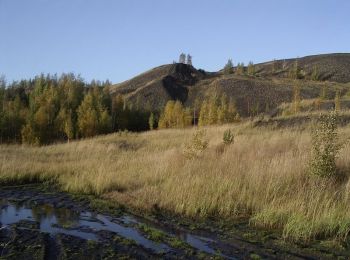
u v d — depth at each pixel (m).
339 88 99.69
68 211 9.87
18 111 52.00
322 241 7.68
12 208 10.08
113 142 28.11
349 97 53.72
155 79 131.12
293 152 13.73
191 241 7.70
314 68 132.25
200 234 8.15
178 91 119.88
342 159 11.88
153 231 8.11
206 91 115.94
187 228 8.53
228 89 110.38
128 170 14.23
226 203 9.62
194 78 137.12
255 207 9.42
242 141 18.36
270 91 104.69
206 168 12.51
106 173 13.41
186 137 26.58
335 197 9.28
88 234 7.91
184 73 139.38
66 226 8.45
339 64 144.25
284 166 11.23
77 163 16.56
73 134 47.22
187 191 10.34
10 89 85.12
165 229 8.48
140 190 11.41
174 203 9.95
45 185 13.46
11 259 6.42
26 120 46.53
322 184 9.58
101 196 11.55
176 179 11.33
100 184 12.15
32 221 8.73
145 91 117.44
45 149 24.22
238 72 140.00
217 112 54.69
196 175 11.46
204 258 6.75
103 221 8.98
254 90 107.06
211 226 8.67
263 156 13.67
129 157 17.77
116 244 7.31
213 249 7.25
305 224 8.02
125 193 11.38
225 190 10.30
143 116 71.38
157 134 33.31
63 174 14.74
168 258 6.71
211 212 9.54
